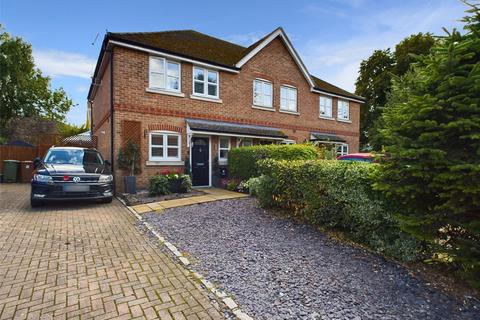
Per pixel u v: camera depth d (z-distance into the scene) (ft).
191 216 21.01
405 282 10.79
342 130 59.36
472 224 9.70
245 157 33.55
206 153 39.14
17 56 78.84
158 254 13.65
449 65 10.36
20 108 86.02
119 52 32.17
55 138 61.77
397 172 11.38
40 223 18.62
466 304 9.39
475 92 9.93
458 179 9.82
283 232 16.92
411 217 11.16
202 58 37.65
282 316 8.53
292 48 48.85
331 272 11.62
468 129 9.62
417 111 10.95
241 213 21.50
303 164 17.79
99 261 12.62
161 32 43.62
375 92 82.84
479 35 10.44
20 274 11.10
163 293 9.86
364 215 13.76
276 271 11.71
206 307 9.04
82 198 23.62
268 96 46.83
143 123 33.58
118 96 32.01
